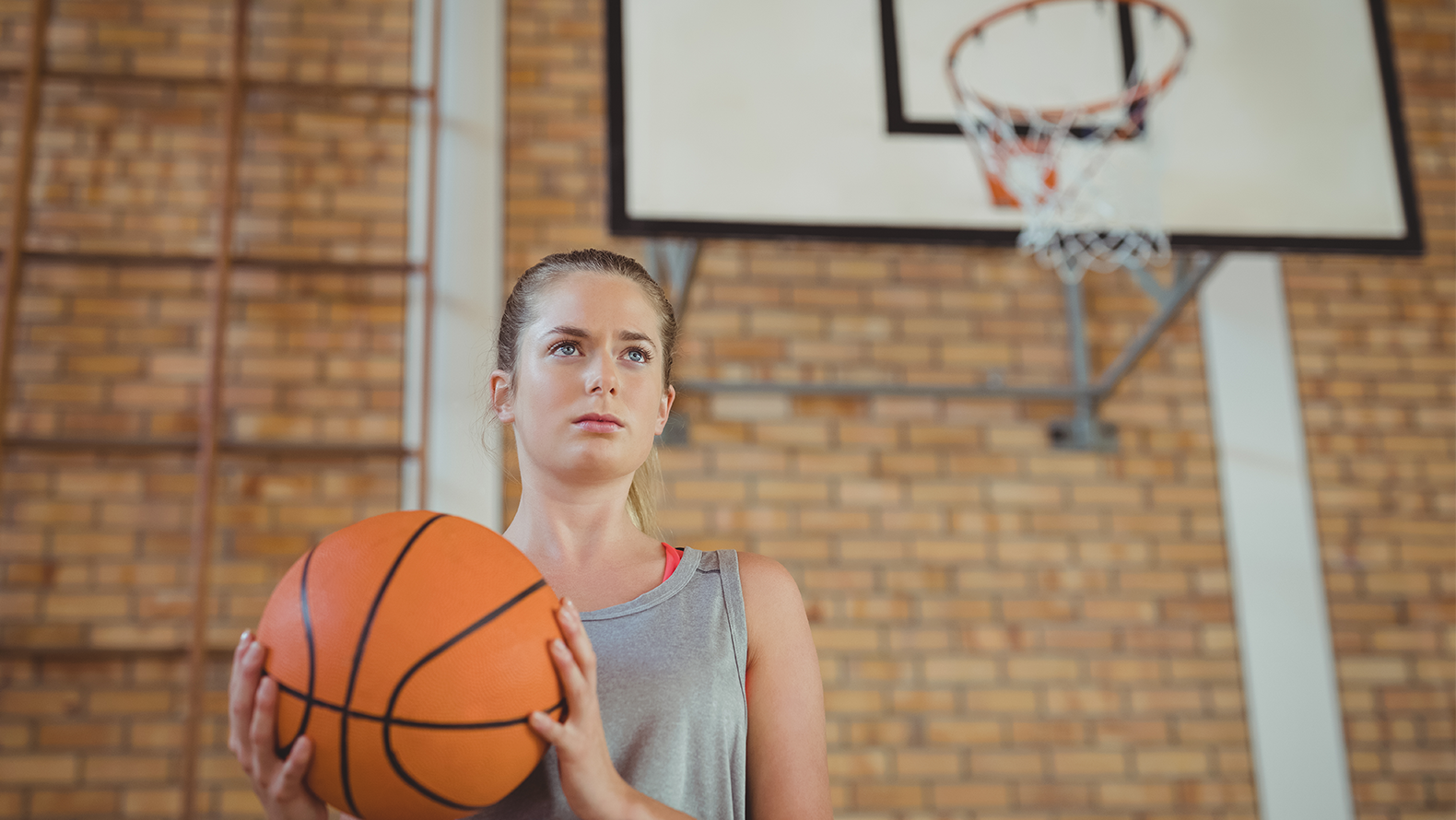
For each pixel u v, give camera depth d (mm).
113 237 3600
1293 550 3699
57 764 3262
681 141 2764
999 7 2955
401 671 896
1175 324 3875
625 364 1100
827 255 3809
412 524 983
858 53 2877
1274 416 3814
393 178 3748
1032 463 3705
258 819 3291
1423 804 3533
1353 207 2873
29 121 3449
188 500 3479
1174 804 3473
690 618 1057
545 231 3707
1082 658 3561
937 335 3783
